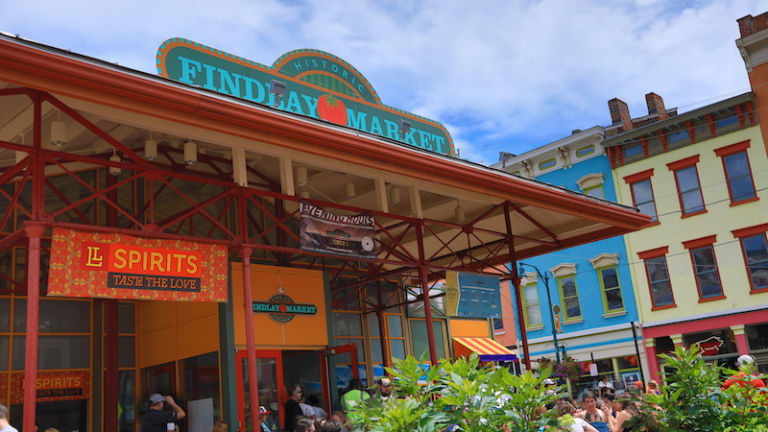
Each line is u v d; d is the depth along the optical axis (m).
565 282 36.44
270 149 12.10
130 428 15.59
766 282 29.88
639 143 34.22
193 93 9.88
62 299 15.30
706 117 31.92
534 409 7.40
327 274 17.28
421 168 13.58
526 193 15.84
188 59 13.41
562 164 37.00
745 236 30.62
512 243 17.77
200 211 11.67
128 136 14.48
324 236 13.18
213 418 13.93
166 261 11.01
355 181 17.55
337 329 19.94
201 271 11.41
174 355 15.24
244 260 11.89
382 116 17.47
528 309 37.69
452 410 7.10
